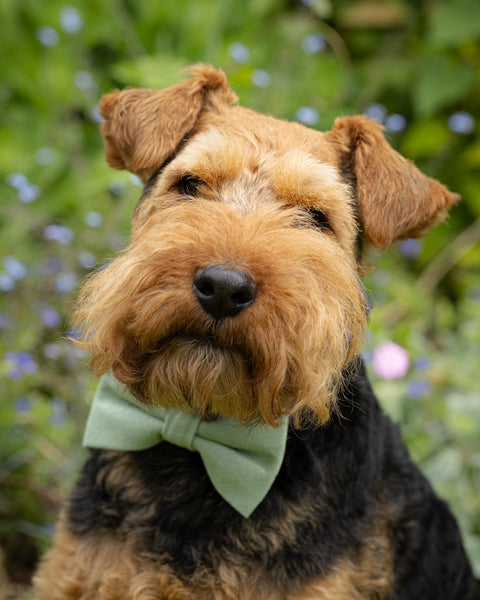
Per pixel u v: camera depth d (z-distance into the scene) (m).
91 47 4.62
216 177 2.04
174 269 1.69
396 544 2.25
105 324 1.79
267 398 1.73
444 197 2.32
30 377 3.07
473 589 2.68
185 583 1.93
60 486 2.96
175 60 3.99
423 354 3.53
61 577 2.06
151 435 1.98
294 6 4.84
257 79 3.74
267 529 1.97
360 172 2.19
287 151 2.09
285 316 1.70
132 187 3.41
